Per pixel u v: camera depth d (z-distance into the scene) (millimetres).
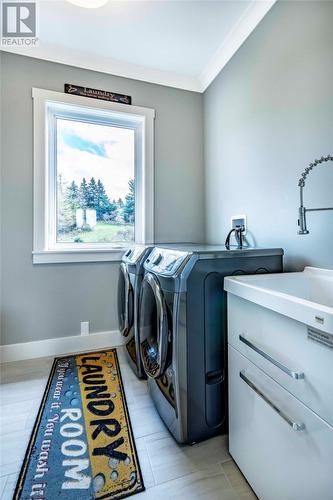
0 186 2088
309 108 1429
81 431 1376
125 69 2387
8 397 1661
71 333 2320
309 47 1421
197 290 1264
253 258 1425
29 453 1233
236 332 1146
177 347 1230
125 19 1869
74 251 2299
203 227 2695
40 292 2221
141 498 1033
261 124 1819
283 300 838
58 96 2209
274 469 900
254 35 1861
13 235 2131
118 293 2252
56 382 1839
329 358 688
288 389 835
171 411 1321
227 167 2254
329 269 1320
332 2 1294
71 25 1922
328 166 1323
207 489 1067
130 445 1287
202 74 2527
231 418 1203
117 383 1832
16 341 2160
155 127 2533
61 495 1042
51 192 2330
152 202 2533
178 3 1735
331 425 680
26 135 2141
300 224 1262
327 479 690
